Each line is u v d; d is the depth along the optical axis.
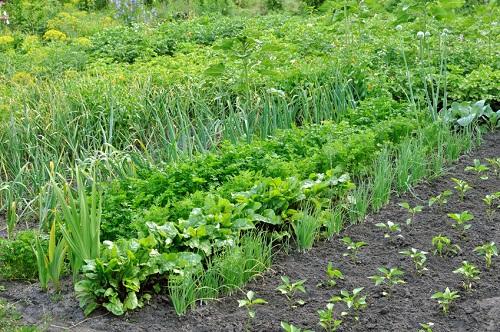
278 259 5.29
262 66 8.52
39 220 6.14
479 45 9.48
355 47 9.28
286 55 9.41
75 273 4.97
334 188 6.07
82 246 4.80
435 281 4.86
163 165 6.65
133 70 9.97
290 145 6.68
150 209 5.52
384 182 6.06
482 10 9.76
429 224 5.70
